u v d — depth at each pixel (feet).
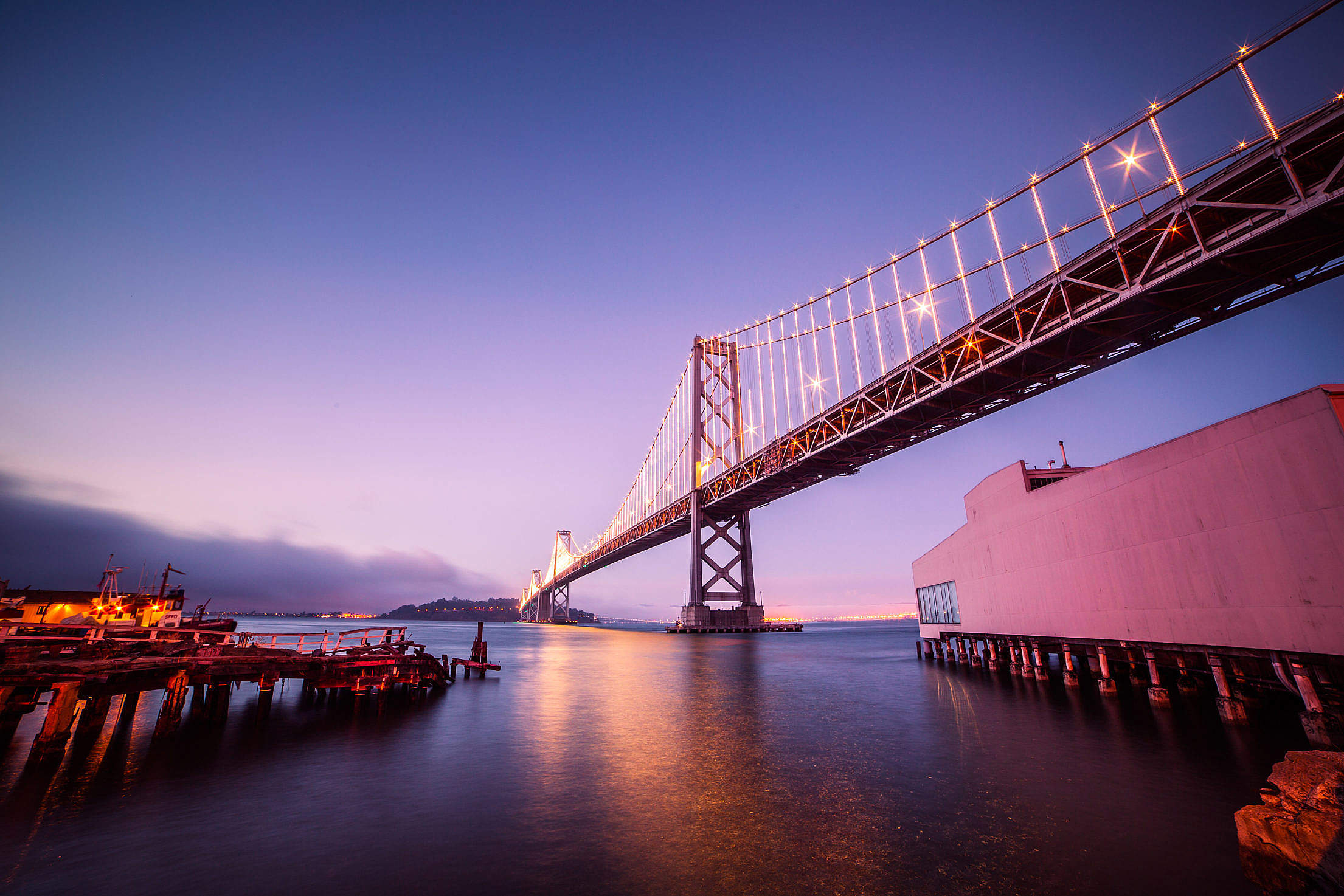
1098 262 116.06
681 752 44.24
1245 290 106.32
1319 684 40.47
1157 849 24.63
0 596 96.89
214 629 93.30
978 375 146.10
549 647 212.84
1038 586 73.41
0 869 23.76
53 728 40.78
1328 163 84.79
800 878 22.72
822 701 69.72
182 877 23.13
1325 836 16.94
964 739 46.32
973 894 21.22
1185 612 50.01
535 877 23.11
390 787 35.29
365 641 78.89
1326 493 38.01
